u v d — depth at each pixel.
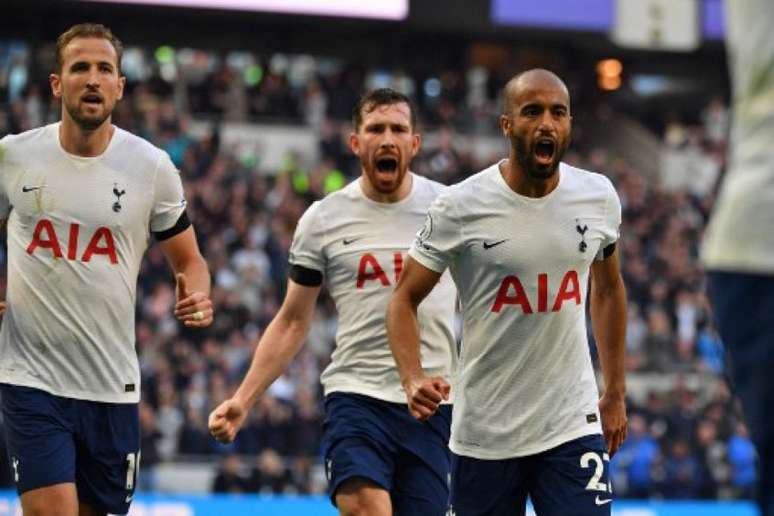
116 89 8.48
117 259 8.53
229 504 21.34
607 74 48.94
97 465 8.59
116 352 8.54
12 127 34.84
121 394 8.56
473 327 8.09
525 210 7.91
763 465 4.40
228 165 35.09
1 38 42.78
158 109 36.53
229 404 9.40
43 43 43.16
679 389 26.81
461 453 8.20
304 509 21.64
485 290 7.99
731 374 4.49
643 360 31.02
